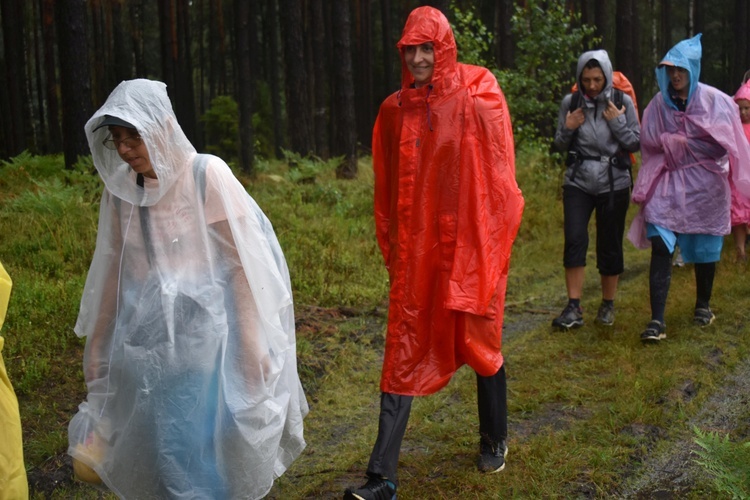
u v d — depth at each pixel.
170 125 2.49
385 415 3.24
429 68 3.25
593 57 5.26
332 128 26.28
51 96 22.06
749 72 7.16
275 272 2.63
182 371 2.48
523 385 4.48
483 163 3.25
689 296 6.16
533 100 10.31
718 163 5.21
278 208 8.84
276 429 2.64
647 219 5.27
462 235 3.24
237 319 2.58
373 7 32.75
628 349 4.96
